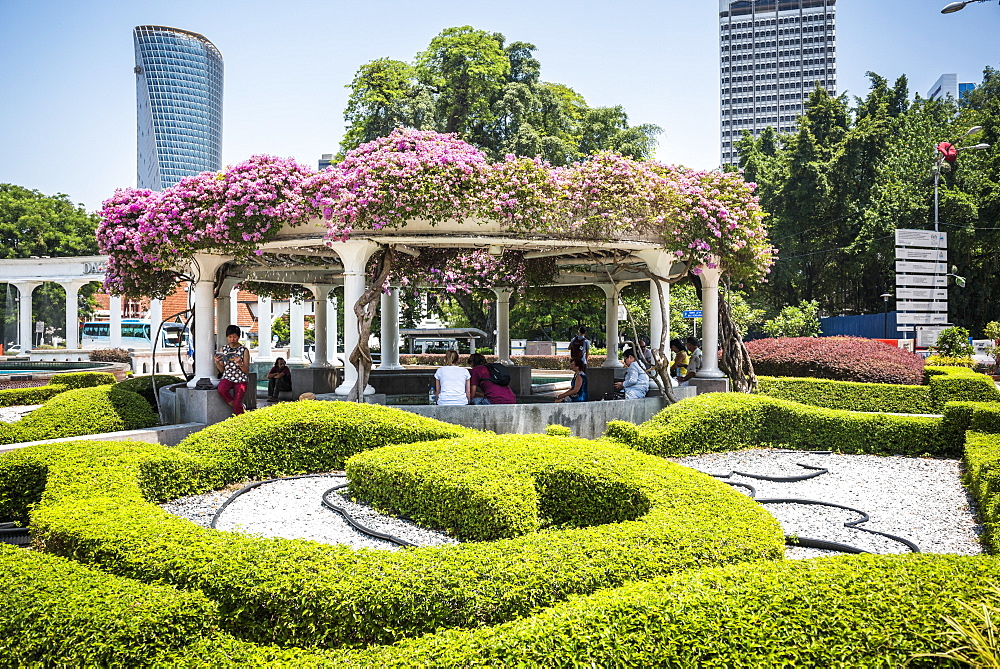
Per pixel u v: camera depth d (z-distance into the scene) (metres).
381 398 11.74
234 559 4.28
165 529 4.83
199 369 12.05
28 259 37.81
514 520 5.94
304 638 3.94
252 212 10.53
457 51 26.05
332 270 16.28
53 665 3.31
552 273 15.47
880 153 41.06
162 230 10.99
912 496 8.20
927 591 3.45
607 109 30.08
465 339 39.72
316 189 10.70
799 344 18.30
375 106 25.42
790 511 7.57
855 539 6.57
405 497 7.01
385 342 17.88
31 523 5.31
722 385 13.99
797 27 160.25
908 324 20.81
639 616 3.30
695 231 11.92
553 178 10.89
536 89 27.41
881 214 39.84
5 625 3.42
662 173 11.85
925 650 3.10
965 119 49.06
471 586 3.97
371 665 3.18
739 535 4.79
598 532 4.75
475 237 11.01
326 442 8.77
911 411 15.06
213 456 8.12
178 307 49.56
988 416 10.12
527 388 18.03
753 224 12.87
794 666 3.07
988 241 39.69
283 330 58.25
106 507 5.45
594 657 3.11
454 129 26.58
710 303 14.04
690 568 4.23
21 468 6.98
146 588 3.83
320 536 6.49
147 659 3.35
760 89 161.50
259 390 18.64
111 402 10.73
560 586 3.99
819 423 10.92
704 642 3.16
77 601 3.60
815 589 3.50
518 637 3.21
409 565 4.18
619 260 13.86
